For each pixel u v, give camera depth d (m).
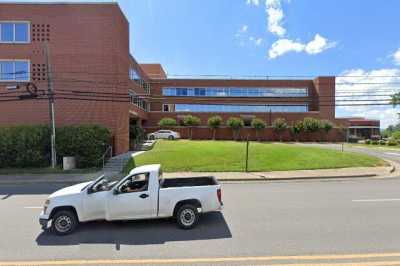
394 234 7.39
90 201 8.17
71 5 27.52
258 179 17.55
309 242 6.91
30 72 27.27
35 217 9.68
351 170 20.19
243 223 8.52
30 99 27.14
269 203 11.00
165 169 21.00
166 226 8.40
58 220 7.90
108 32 27.67
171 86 60.56
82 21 27.62
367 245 6.67
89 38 27.66
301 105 62.69
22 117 27.22
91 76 27.66
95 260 6.15
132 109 37.75
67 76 27.48
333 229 7.83
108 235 7.75
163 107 60.25
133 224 8.64
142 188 8.40
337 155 24.95
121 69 29.62
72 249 6.82
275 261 5.89
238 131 55.22
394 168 21.69
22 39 27.33
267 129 55.91
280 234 7.51
